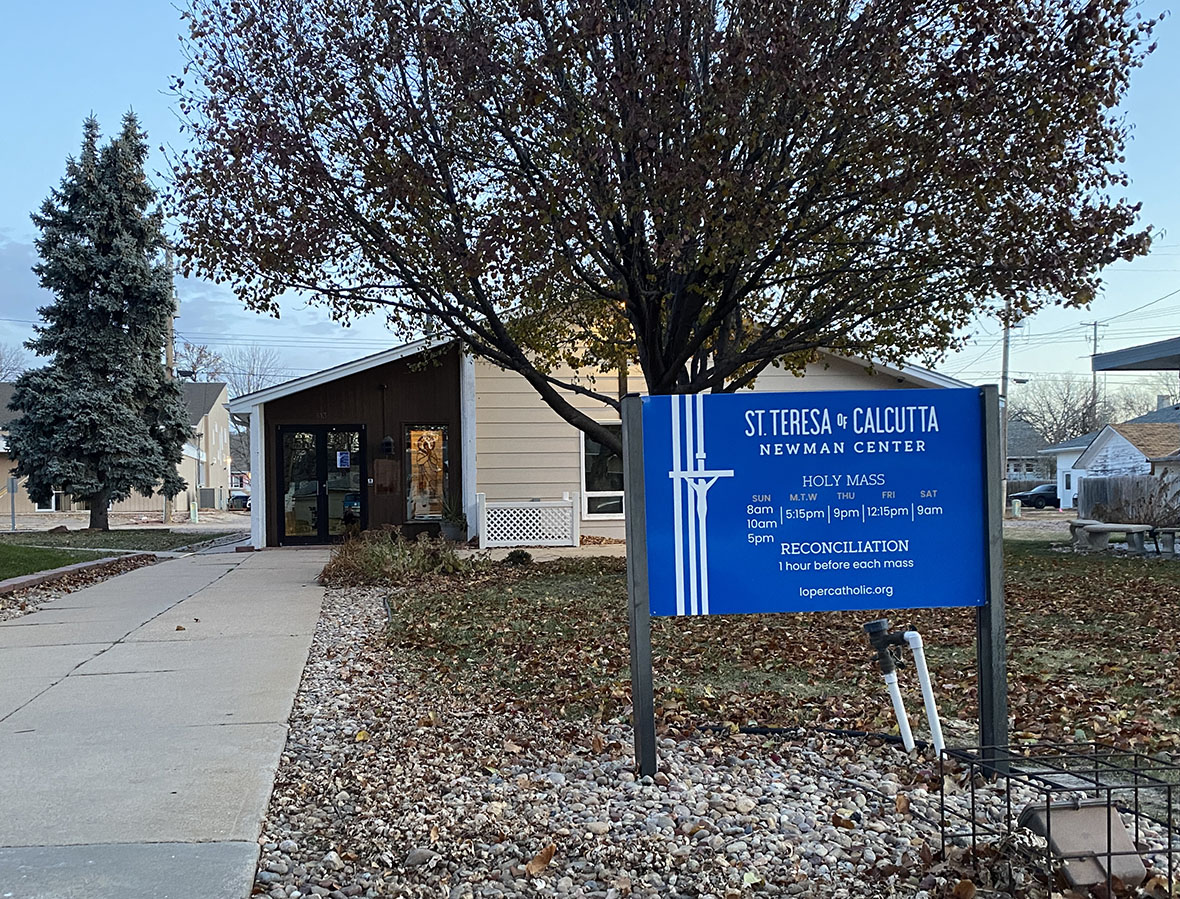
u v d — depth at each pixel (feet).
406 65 33.53
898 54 29.30
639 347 38.45
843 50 30.27
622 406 15.07
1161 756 15.30
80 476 84.58
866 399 15.11
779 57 28.37
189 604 34.73
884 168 30.50
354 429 62.13
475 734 17.47
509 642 26.16
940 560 15.12
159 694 20.58
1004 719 14.87
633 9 30.40
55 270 86.02
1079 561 47.62
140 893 10.60
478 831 12.66
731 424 15.03
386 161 32.19
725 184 28.19
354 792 14.40
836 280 36.47
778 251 32.78
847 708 18.70
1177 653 23.44
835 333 37.70
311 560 52.01
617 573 42.42
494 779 14.90
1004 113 30.14
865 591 15.06
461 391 61.87
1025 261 30.96
